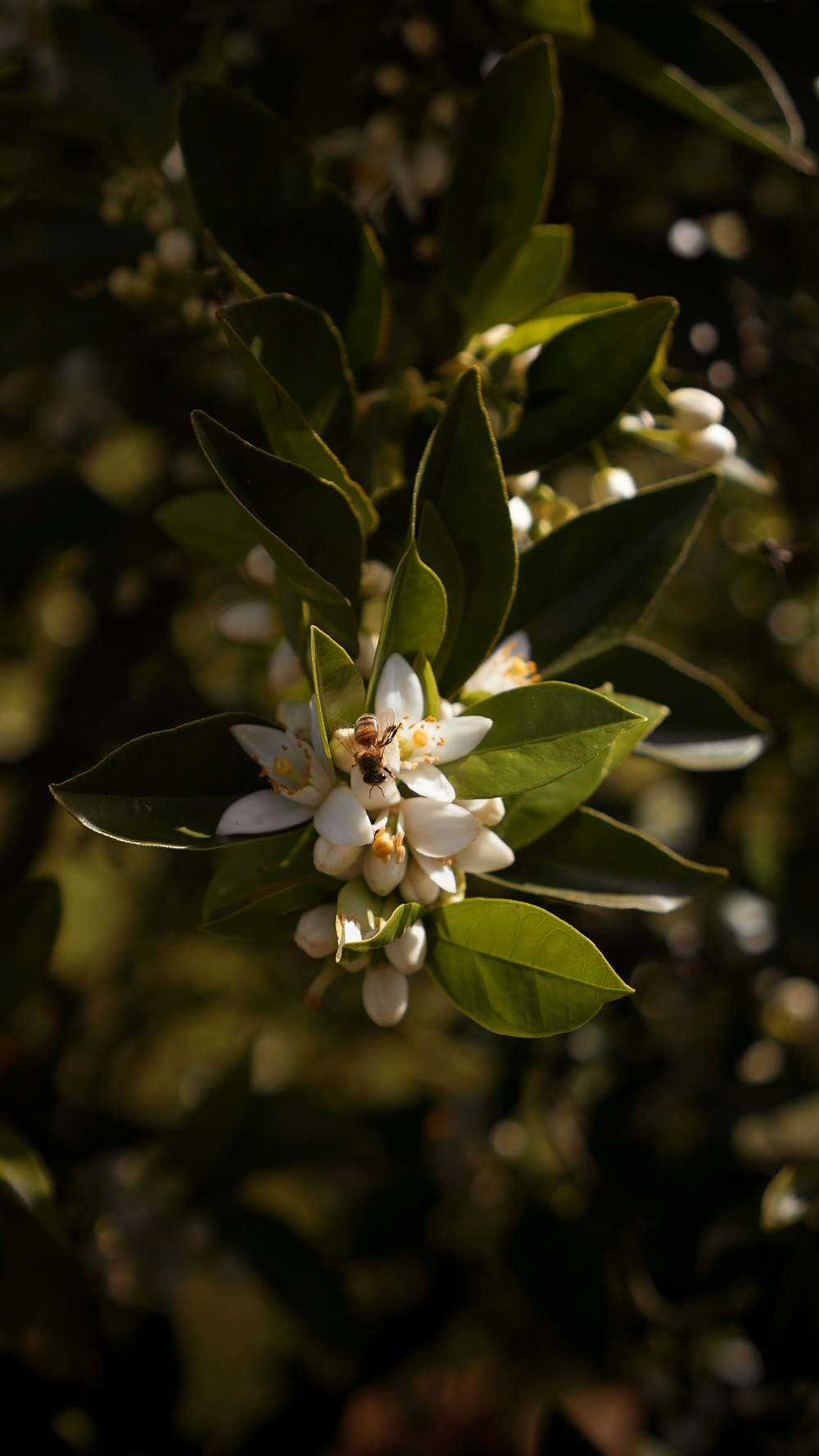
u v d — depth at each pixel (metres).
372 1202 1.02
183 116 0.63
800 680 1.28
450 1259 1.04
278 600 0.60
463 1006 0.56
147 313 0.73
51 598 1.31
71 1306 0.80
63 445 1.16
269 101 0.80
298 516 0.58
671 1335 0.92
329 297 0.64
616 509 0.61
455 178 0.65
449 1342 1.20
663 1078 1.00
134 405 1.02
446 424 0.58
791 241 0.96
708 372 0.79
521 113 0.64
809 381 0.88
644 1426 0.94
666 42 0.71
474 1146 1.12
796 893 1.11
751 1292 0.81
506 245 0.65
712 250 0.85
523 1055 1.03
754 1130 1.07
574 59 0.78
